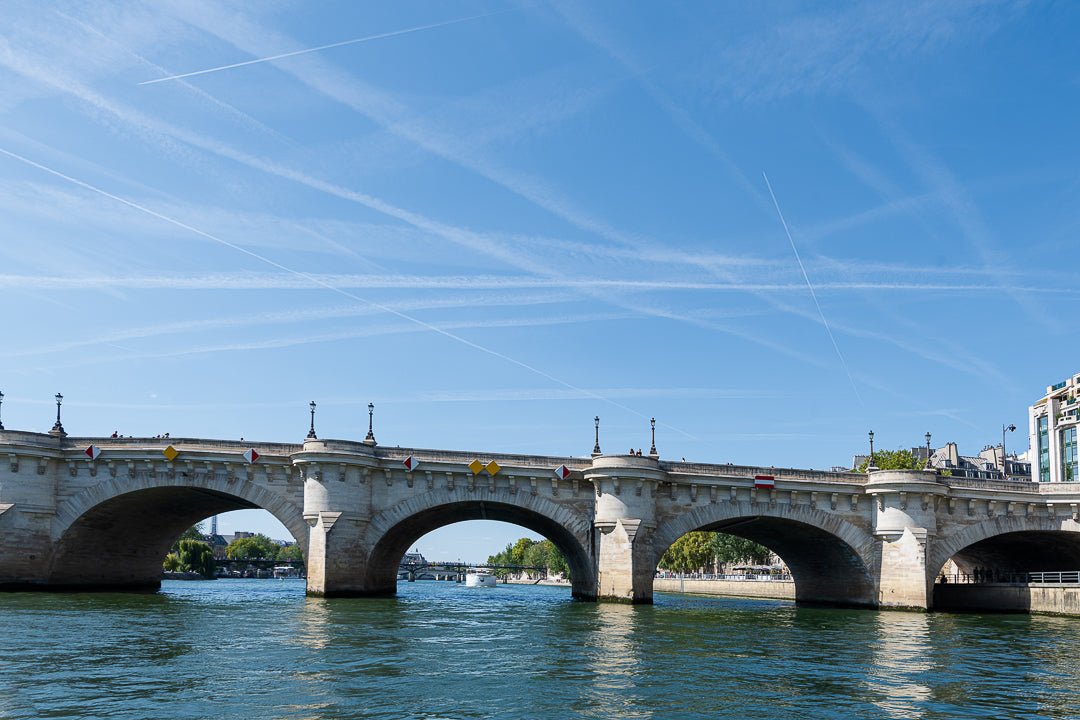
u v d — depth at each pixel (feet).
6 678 89.76
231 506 254.06
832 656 120.98
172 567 581.94
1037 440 429.79
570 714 78.07
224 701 80.07
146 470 216.33
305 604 193.57
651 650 122.42
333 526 207.92
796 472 232.94
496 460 221.66
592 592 224.12
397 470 216.74
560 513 221.66
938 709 83.66
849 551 235.40
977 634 157.48
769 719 78.07
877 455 398.01
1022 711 83.46
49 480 215.72
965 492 234.79
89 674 92.68
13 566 209.67
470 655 113.19
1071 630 167.94
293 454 213.66
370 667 101.04
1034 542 260.42
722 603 287.89
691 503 225.76
